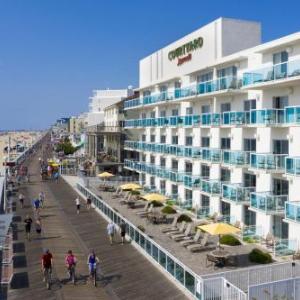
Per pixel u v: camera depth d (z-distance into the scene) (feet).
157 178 174.81
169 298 70.33
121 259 91.35
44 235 111.65
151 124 180.55
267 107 105.40
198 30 147.74
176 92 150.61
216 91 121.80
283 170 97.60
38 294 72.74
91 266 77.15
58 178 222.89
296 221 86.43
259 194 100.73
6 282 76.38
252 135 112.47
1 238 66.54
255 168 103.86
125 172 239.50
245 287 71.05
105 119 299.79
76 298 71.00
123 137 241.55
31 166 277.85
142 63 206.90
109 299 70.64
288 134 97.35
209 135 135.33
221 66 126.52
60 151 366.63
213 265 83.61
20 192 180.45
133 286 76.07
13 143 562.66
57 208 148.15
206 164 137.49
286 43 94.89
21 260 90.84
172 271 77.71
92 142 289.33
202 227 90.38
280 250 91.04
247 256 90.02
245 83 104.94
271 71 96.17
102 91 406.41
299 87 95.45
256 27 139.74
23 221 127.44
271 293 63.05
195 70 138.72
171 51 169.58
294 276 76.02
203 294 65.41
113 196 165.68
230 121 116.88
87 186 184.44
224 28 134.31
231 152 117.39
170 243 100.37
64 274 82.48
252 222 111.24
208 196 134.10
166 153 164.04
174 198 155.74
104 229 118.21
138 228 110.42
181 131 155.94
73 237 110.01
